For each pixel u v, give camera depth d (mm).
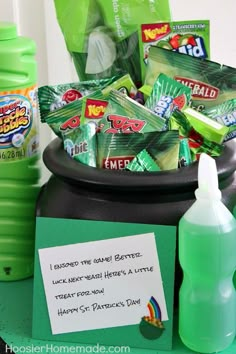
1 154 824
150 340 740
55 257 747
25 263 869
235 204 759
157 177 716
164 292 734
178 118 776
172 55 794
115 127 771
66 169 742
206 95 796
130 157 756
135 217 729
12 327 782
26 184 849
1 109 804
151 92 788
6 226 853
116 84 807
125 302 741
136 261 734
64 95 812
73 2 824
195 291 713
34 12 945
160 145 747
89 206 740
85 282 746
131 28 824
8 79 797
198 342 721
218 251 688
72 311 752
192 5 947
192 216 694
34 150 848
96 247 738
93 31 830
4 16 936
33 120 835
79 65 843
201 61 790
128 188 714
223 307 713
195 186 723
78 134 764
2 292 849
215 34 960
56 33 956
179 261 726
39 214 786
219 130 766
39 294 756
